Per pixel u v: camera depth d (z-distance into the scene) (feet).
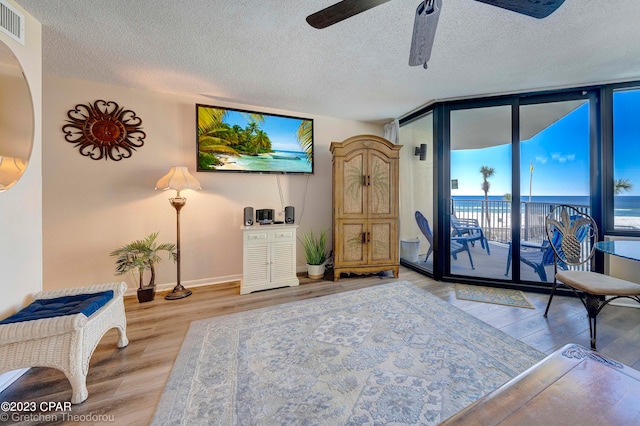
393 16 5.15
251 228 8.93
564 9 4.93
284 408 3.92
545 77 7.84
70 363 4.03
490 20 5.26
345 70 7.50
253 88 8.75
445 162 9.95
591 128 8.25
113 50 6.44
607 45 6.15
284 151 10.87
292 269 9.65
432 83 8.37
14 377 4.58
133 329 6.44
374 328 6.29
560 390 2.38
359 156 10.24
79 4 4.83
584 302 5.92
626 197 7.88
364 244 10.30
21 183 4.92
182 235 9.45
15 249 4.77
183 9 5.00
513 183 9.06
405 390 4.25
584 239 7.91
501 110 9.40
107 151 8.42
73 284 8.13
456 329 6.20
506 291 8.78
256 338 5.92
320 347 5.52
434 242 10.18
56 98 7.85
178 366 4.97
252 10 5.04
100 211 8.40
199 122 9.46
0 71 4.83
